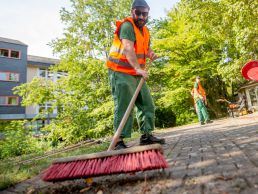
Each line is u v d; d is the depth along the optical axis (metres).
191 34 16.06
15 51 29.72
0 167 3.42
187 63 17.95
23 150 10.33
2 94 28.22
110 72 3.10
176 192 1.52
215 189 1.46
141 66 3.25
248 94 21.20
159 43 16.73
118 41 3.10
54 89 14.74
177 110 20.83
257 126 4.93
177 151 3.12
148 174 2.02
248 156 2.17
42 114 14.88
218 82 21.72
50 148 11.97
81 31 15.36
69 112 14.73
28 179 2.52
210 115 21.47
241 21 10.09
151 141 3.44
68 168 1.92
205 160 2.28
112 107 13.77
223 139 3.68
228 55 17.09
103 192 1.75
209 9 11.78
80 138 14.38
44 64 31.47
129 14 16.02
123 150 1.92
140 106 3.40
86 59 15.08
